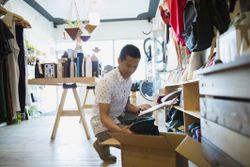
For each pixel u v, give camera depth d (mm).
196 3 1579
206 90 915
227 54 1340
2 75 2305
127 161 1248
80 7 5949
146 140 1118
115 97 1754
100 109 1618
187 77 2160
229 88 680
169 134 1234
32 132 3283
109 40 7184
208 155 935
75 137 2816
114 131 1398
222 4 1520
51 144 2479
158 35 4637
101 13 6453
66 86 2881
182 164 1194
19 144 2529
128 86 1851
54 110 6941
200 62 2145
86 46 7043
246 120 602
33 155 2074
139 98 5574
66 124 3902
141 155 1189
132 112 1997
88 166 1737
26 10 5492
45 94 6387
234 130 683
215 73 791
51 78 2736
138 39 7137
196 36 1635
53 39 7125
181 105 2418
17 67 2586
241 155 659
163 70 4207
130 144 1215
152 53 5609
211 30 1579
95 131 1800
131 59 1615
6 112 2338
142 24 7102
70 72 2697
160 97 3139
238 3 1506
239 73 610
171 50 3346
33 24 5832
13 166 1784
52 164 1807
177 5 2047
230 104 695
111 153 2061
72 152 2143
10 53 2352
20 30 2822
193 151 1029
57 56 7238
